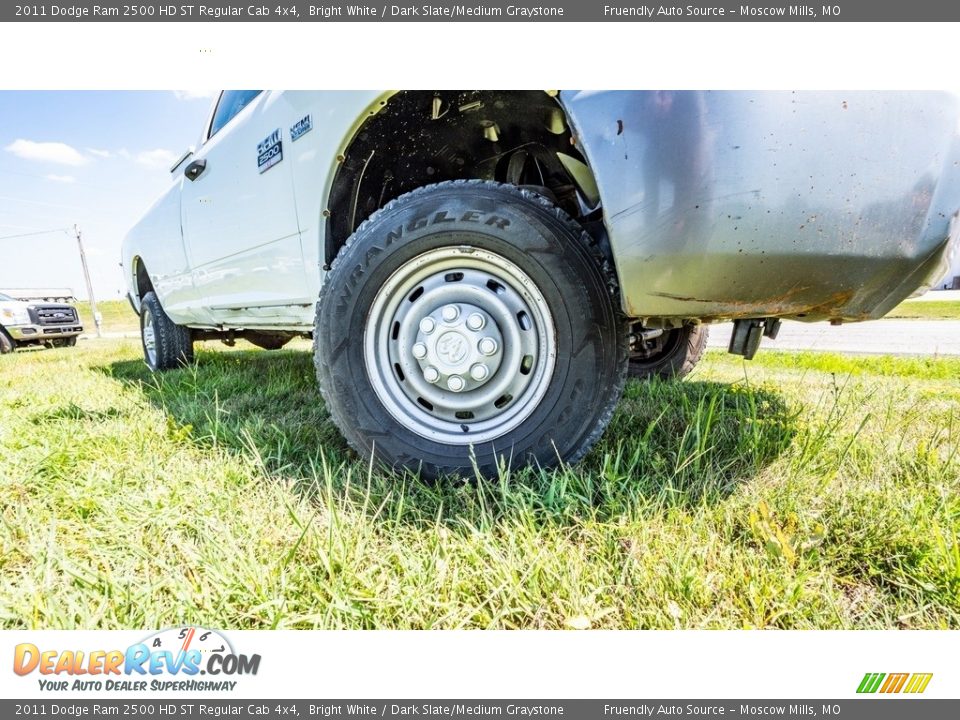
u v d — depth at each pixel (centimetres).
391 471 133
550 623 87
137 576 96
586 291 128
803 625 85
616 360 130
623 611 89
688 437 156
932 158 106
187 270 291
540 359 134
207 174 244
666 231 107
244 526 110
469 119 152
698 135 104
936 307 1157
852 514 111
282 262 194
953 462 136
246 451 153
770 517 106
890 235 106
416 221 134
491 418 138
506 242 130
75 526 112
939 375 291
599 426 131
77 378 340
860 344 543
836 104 103
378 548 104
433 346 137
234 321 266
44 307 945
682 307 114
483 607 89
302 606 90
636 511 110
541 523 113
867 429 170
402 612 88
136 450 158
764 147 102
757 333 149
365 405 138
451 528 111
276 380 279
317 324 145
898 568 96
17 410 220
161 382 295
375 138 156
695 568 91
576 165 134
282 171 181
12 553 104
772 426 166
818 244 104
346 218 171
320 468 143
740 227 103
